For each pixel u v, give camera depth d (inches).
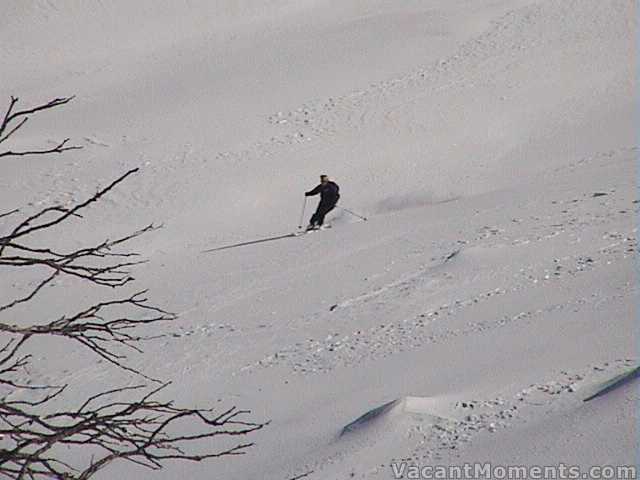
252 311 2770.7
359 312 2566.4
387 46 7116.1
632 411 1346.0
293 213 4739.2
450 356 1957.4
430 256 3046.3
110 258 4042.8
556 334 1951.3
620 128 5723.4
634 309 2022.6
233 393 2050.9
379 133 5753.0
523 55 6870.1
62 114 6181.1
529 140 5718.5
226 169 5182.1
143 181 4995.1
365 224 3843.5
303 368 2148.1
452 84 6437.0
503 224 3294.8
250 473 1505.9
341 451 1467.8
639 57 6756.9
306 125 5807.1
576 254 2728.8
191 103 6195.9
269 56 7175.2
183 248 4224.9
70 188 4896.7
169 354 2443.4
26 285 3580.2
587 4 7628.0
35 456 555.5
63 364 2442.2
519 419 1453.0
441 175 5290.4
